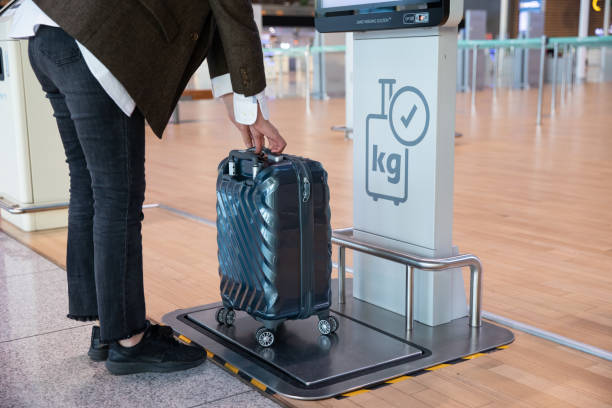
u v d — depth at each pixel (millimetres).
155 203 3475
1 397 1402
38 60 1405
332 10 1807
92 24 1288
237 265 1609
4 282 2184
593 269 2268
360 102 1861
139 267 1483
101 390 1435
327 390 1387
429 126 1658
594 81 16797
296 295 1563
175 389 1438
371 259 1909
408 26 1596
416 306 1774
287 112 9055
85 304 1605
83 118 1371
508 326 1765
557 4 20031
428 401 1354
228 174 1616
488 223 2938
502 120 7441
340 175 4172
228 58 1405
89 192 1571
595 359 1552
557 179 3951
